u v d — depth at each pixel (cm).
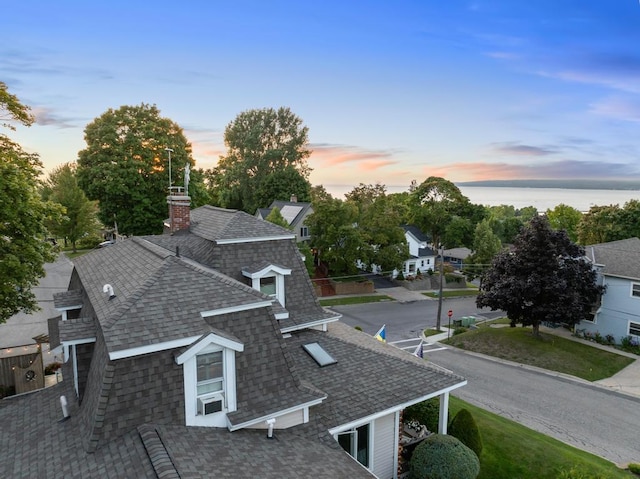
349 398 1245
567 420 2045
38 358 1933
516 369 2728
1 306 1847
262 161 6819
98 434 836
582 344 3098
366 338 1858
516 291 2964
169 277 1063
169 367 909
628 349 3017
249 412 997
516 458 1513
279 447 969
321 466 934
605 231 5741
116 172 4119
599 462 1630
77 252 5819
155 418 890
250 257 1514
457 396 2295
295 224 5262
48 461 838
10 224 1784
